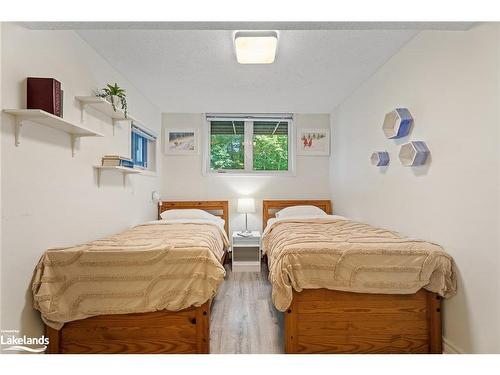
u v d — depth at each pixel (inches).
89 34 89.8
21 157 64.6
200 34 91.1
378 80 117.7
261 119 182.4
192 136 179.0
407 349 74.6
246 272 154.1
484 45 64.3
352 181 147.1
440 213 79.0
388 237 90.8
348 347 74.6
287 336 74.4
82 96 89.0
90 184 94.5
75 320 70.9
